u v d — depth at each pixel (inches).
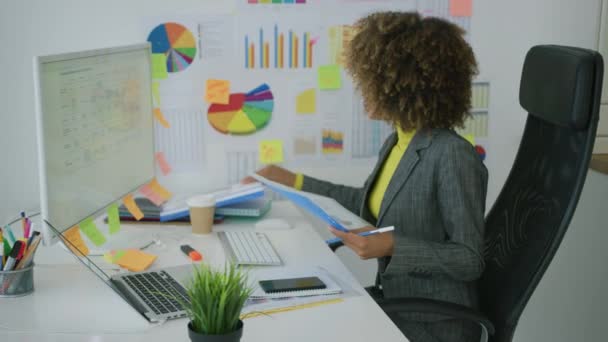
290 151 96.0
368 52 66.5
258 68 93.1
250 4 91.4
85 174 65.8
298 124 95.3
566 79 58.8
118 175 73.7
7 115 90.1
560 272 103.0
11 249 57.6
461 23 96.4
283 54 93.2
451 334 65.7
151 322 52.2
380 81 66.6
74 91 63.0
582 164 58.2
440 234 67.6
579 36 98.7
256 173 85.7
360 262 100.7
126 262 66.0
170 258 68.8
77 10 89.0
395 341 50.1
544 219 61.1
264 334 50.9
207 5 90.8
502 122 99.7
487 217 71.3
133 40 90.7
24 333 50.1
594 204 97.0
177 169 94.1
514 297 61.1
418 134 67.7
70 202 62.9
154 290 57.9
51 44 89.4
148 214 81.2
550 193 61.9
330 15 93.0
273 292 58.6
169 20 90.5
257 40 92.4
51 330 50.6
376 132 96.9
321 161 96.8
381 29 65.8
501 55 98.0
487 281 66.8
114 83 71.7
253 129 94.6
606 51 98.8
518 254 63.1
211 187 95.3
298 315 54.6
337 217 65.6
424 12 95.1
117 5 89.5
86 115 65.6
